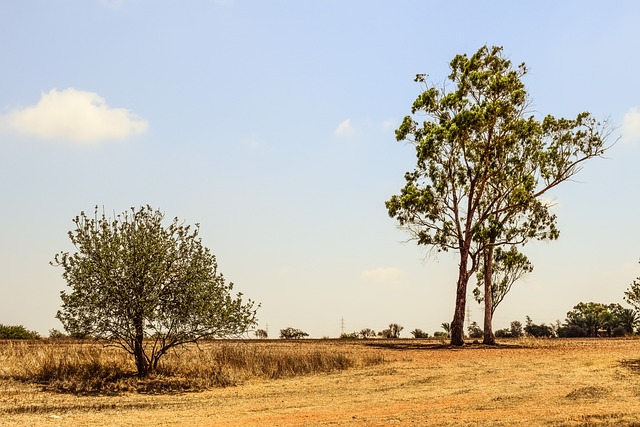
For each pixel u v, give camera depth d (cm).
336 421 1530
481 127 4941
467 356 3466
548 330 9194
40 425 1477
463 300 4956
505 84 4903
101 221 2244
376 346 4512
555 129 5203
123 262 2194
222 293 2338
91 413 1664
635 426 1390
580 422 1432
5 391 1894
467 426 1422
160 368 2323
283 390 2134
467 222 5009
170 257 2267
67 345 2900
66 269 2202
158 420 1578
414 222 5006
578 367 2612
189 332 2286
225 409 1759
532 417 1515
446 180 4981
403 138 5112
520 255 5550
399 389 2138
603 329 8975
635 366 2547
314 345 4397
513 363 2934
